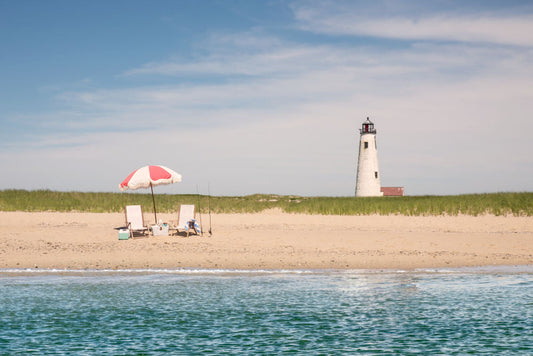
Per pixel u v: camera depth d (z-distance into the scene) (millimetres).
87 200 37719
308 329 10586
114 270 16812
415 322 11070
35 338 9961
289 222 29203
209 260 18406
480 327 10719
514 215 32156
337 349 9406
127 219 23469
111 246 20688
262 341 9828
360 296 13359
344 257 19016
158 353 9180
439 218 30641
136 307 12227
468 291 13930
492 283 14953
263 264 17844
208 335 10188
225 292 13812
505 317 11430
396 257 19062
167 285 14672
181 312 11820
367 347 9500
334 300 12938
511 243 21938
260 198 51406
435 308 12172
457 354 9156
